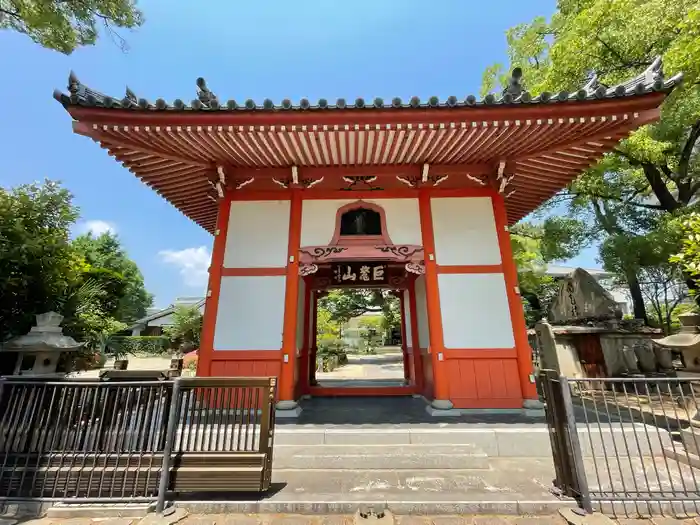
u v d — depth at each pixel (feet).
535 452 15.21
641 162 38.75
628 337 33.42
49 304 24.75
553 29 47.26
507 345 20.20
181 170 22.35
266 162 21.86
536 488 11.91
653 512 10.50
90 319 30.01
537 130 18.17
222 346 20.31
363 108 16.98
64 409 12.31
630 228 47.42
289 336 20.36
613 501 10.61
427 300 21.27
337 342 66.03
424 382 25.31
